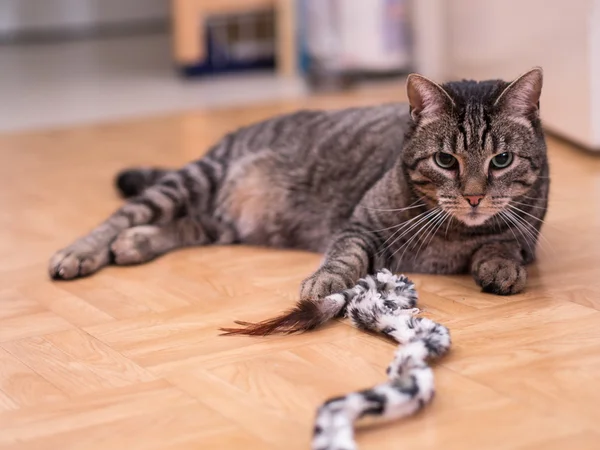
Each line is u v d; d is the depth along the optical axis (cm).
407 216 90
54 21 302
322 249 100
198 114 178
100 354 77
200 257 100
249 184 105
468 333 77
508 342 75
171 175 106
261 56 228
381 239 92
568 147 137
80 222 113
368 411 62
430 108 86
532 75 84
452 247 90
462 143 84
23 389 72
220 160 108
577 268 91
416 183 88
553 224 104
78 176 136
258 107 182
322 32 201
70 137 162
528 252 92
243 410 67
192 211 106
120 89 209
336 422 60
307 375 71
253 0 217
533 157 86
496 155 84
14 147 157
